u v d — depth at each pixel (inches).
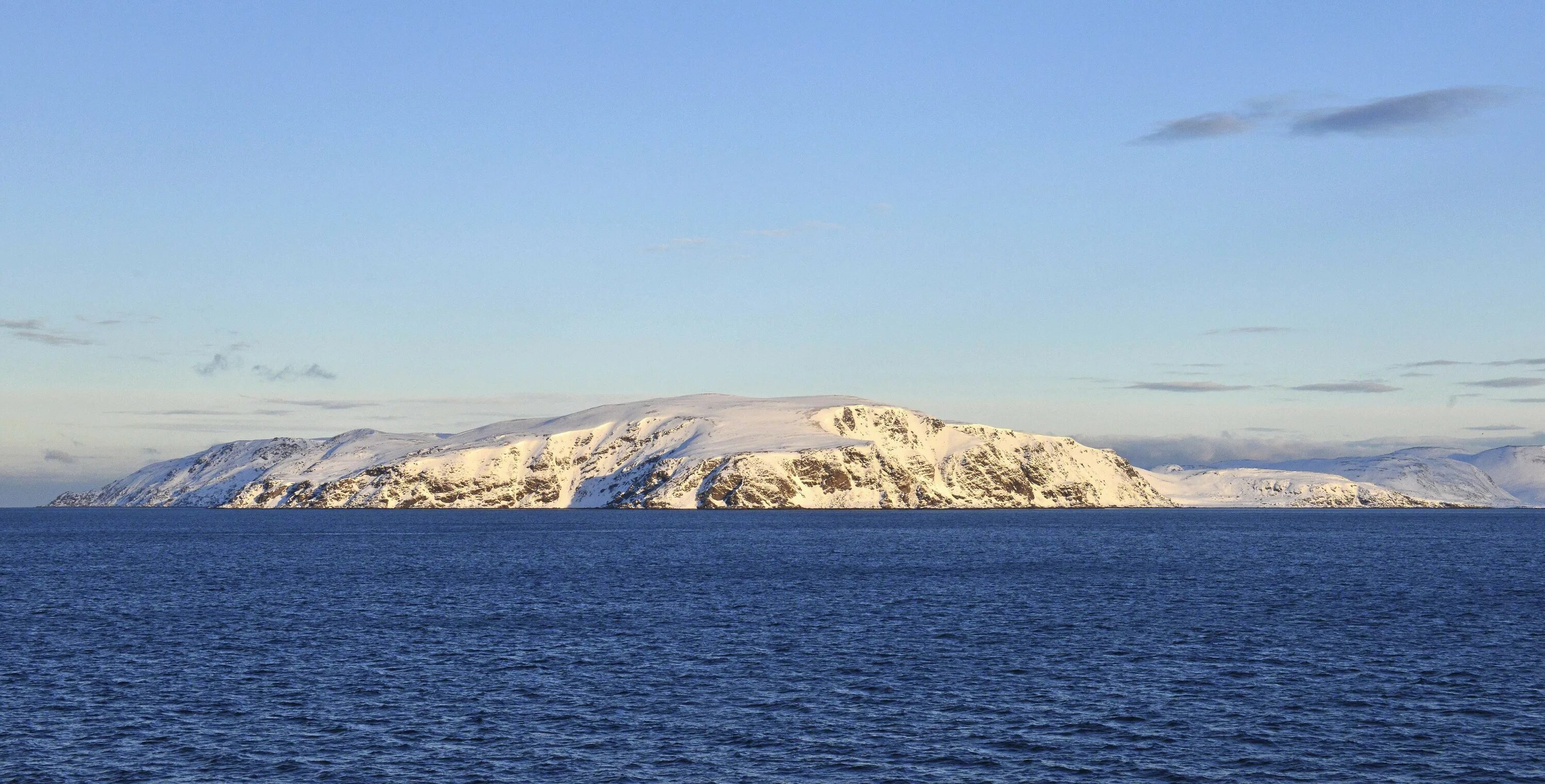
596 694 2393.0
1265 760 1921.8
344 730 2106.3
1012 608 3801.7
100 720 2172.7
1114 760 1926.7
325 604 3929.6
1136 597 4160.9
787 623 3425.2
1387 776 1834.4
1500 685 2471.7
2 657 2807.6
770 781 1819.6
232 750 1979.6
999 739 2049.7
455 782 1808.6
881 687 2463.1
